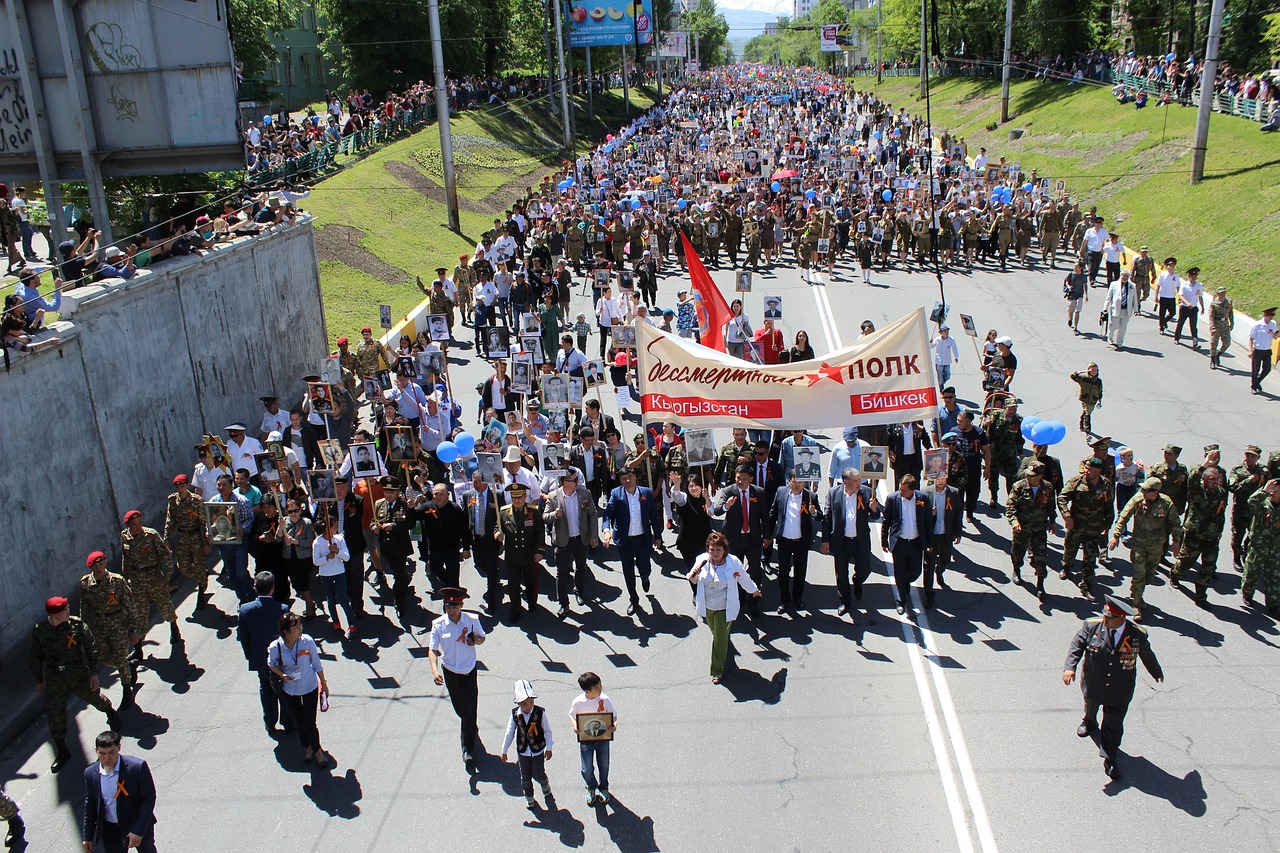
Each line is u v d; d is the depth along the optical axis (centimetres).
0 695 1064
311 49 6525
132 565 1106
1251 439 1642
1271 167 2995
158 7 1608
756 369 1262
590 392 1998
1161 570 1248
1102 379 1977
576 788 888
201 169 1686
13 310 1182
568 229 3041
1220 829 809
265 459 1315
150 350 1470
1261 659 1045
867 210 3250
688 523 1244
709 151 5800
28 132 1628
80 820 883
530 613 1198
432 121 5134
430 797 883
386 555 1169
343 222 3066
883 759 909
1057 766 891
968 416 1353
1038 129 5047
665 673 1059
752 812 847
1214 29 3080
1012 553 1219
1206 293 2520
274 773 925
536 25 6950
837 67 13875
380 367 1823
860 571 1158
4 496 1130
